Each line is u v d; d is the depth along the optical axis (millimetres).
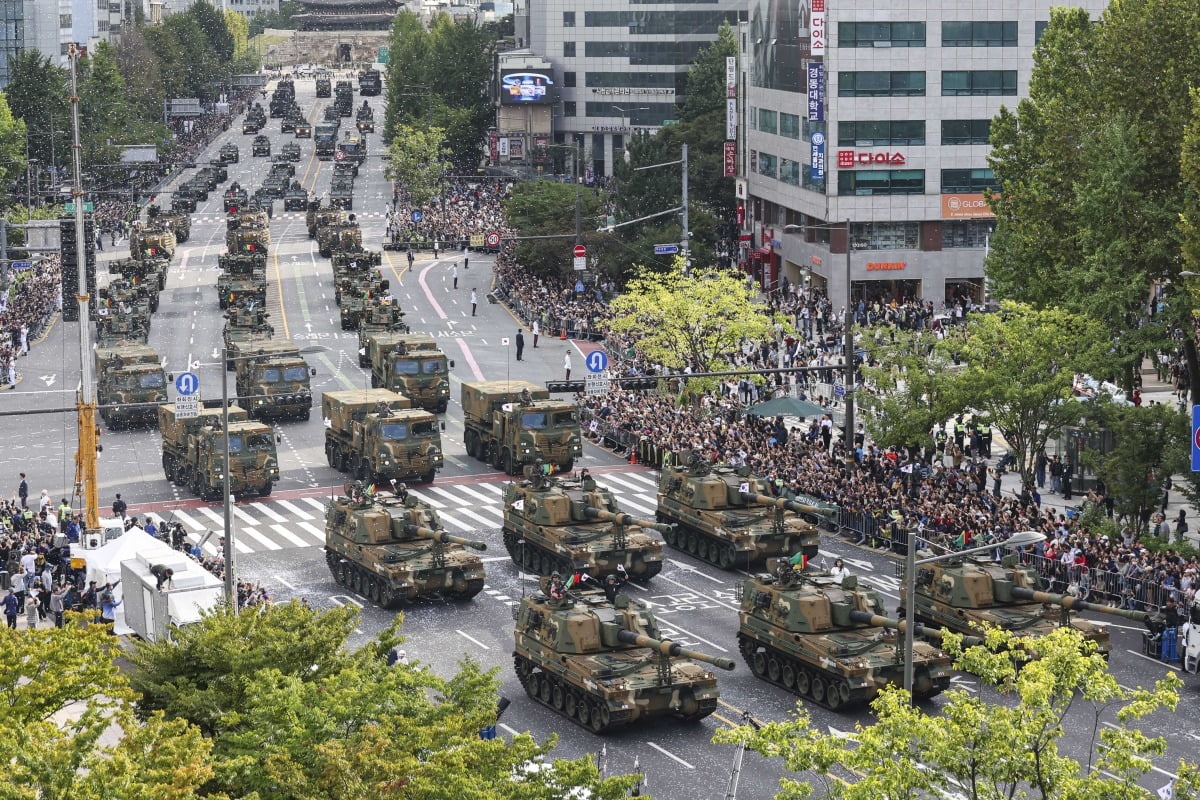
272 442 76875
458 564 59750
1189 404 78938
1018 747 32219
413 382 91812
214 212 173125
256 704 36500
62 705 38688
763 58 133250
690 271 99125
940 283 117625
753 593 52656
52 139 165125
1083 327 69562
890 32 115125
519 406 79125
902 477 70500
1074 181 75812
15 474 81125
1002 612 52938
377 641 46906
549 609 50344
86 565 60312
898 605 57188
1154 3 75000
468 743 34188
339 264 128625
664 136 154375
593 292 120312
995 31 115688
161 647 40844
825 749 33188
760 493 65750
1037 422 68062
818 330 106562
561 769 33875
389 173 183000
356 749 33469
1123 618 57281
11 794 28281
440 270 140500
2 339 103625
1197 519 69375
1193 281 67375
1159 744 32438
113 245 150375
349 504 62719
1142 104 75812
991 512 63438
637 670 48156
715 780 44125
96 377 97812
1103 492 71438
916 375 69250
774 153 131250
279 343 96812
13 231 126625
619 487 77062
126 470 82188
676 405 86312
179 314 121562
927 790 33562
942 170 116688
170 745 31344
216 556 63375
